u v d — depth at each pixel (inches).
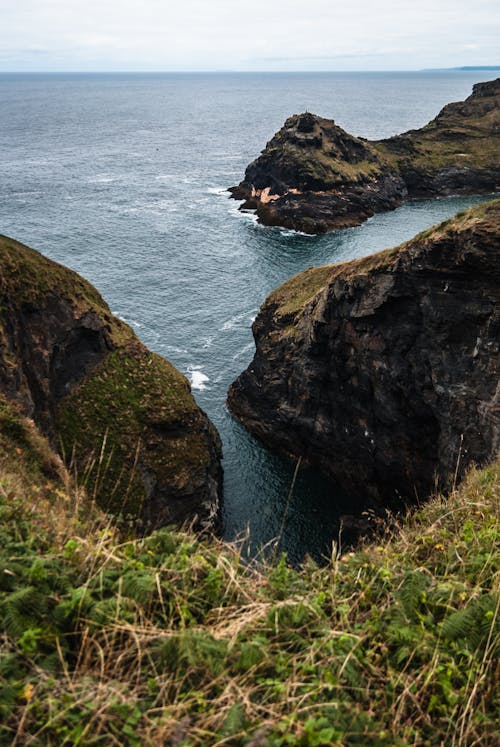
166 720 257.6
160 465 1517.0
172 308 3021.7
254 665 299.4
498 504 494.6
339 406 1828.2
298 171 4731.8
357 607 364.8
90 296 1765.5
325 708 273.1
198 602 357.1
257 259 3794.3
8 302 1425.9
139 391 1611.7
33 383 1432.1
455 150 5890.8
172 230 4382.4
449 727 274.5
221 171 6732.3
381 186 5132.9
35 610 311.3
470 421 1370.6
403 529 542.9
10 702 257.4
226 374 2434.8
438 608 354.3
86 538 419.2
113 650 303.7
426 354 1459.2
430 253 1333.7
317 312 1756.9
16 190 5536.4
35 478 938.1
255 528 1630.2
